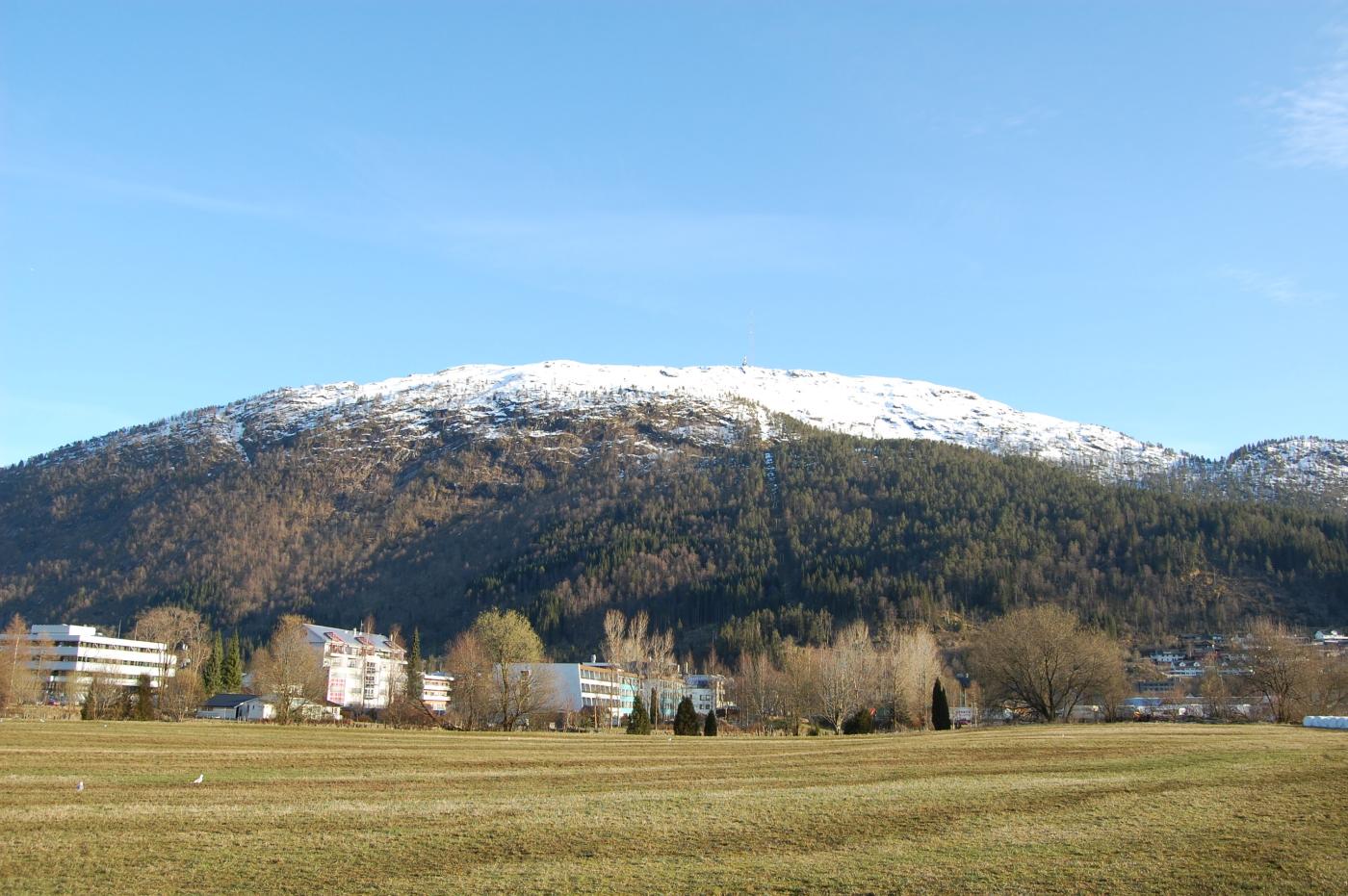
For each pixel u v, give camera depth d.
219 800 34.53
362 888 21.98
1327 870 23.72
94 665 175.25
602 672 160.62
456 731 100.44
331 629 193.38
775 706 148.38
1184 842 27.27
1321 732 76.31
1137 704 149.88
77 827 28.23
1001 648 123.25
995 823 30.72
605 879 23.02
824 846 26.97
